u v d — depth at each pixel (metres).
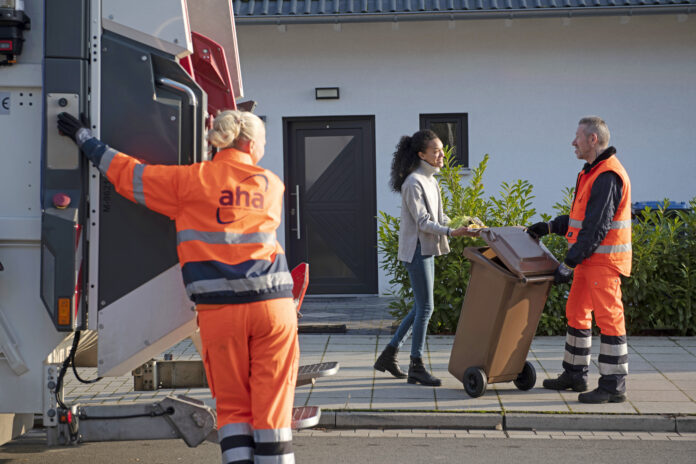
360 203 10.49
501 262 5.75
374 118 10.38
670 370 6.37
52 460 4.66
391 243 7.99
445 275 7.73
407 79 10.28
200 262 3.56
